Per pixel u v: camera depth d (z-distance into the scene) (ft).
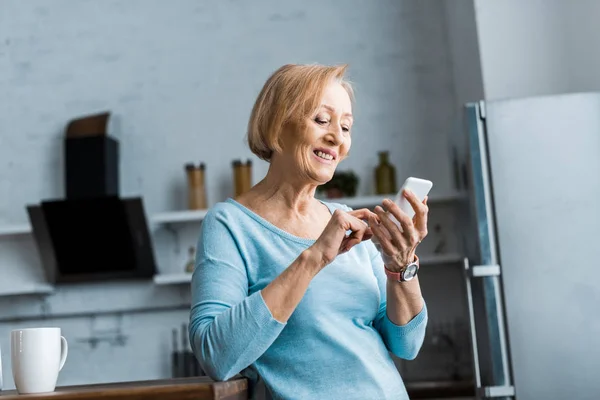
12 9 15.66
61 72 15.43
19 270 14.97
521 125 10.21
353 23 14.92
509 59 11.71
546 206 10.07
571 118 10.17
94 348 14.76
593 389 9.77
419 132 14.47
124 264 14.26
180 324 14.69
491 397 9.84
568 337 9.87
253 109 4.63
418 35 14.69
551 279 9.96
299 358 4.27
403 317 4.63
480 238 10.11
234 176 14.07
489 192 10.19
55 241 14.12
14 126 15.37
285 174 4.56
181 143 15.05
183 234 14.84
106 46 15.42
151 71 15.26
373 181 14.42
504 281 9.99
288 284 4.00
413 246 4.40
